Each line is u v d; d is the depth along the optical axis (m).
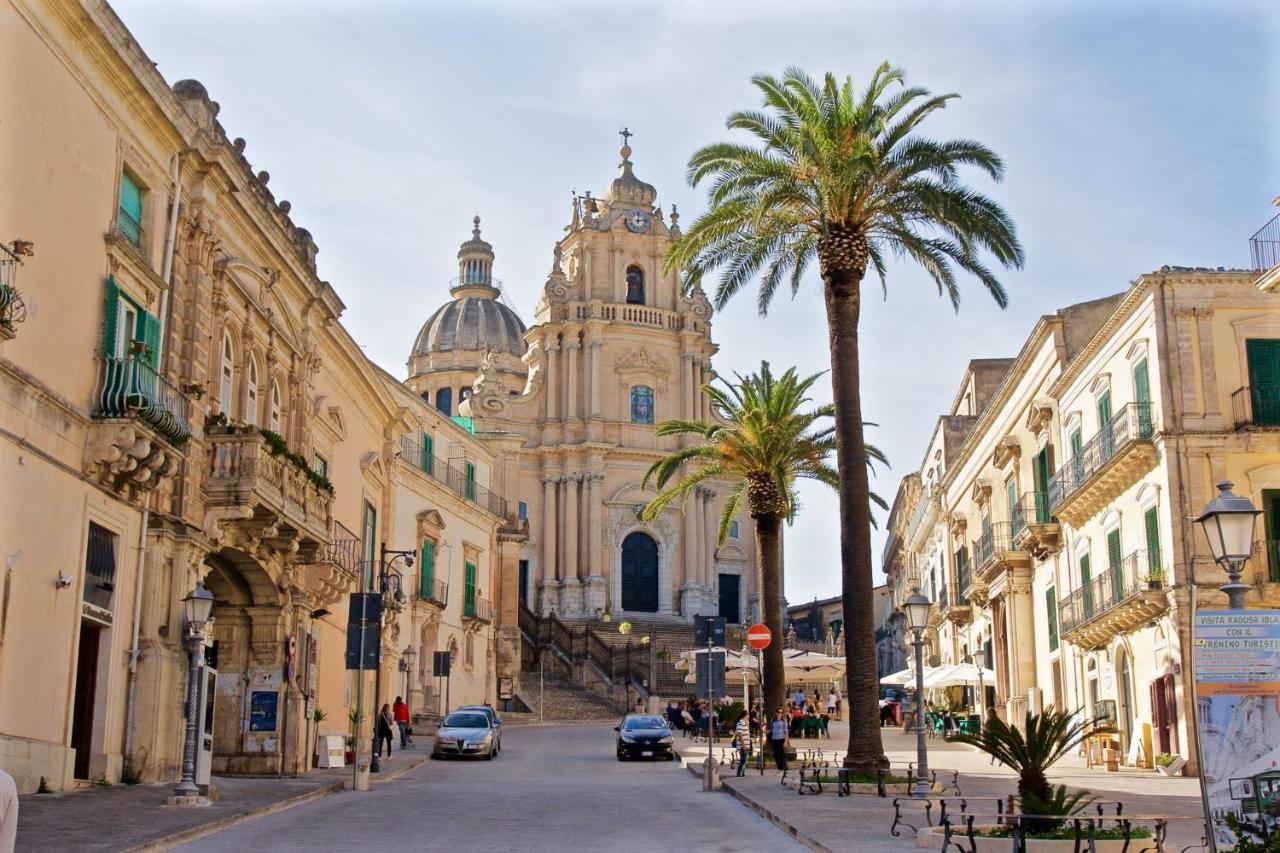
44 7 18.36
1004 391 46.03
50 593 18.64
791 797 22.80
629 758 37.03
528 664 67.31
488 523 59.28
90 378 20.05
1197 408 30.95
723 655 27.14
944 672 46.50
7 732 17.52
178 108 22.38
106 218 20.48
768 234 27.20
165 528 22.17
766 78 26.78
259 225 26.34
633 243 78.56
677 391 77.38
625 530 74.75
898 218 26.41
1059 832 14.05
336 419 33.66
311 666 30.39
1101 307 39.94
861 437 25.52
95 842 13.77
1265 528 30.38
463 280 99.19
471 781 29.72
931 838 14.86
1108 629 35.00
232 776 26.27
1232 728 11.59
